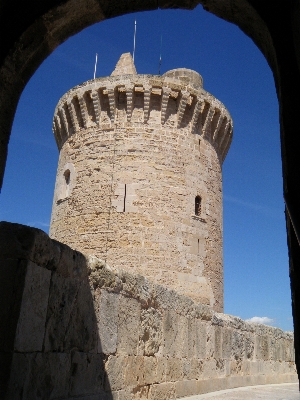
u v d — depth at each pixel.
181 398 10.21
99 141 22.02
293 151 4.29
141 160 21.28
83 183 21.83
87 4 5.63
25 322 4.98
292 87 4.45
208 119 23.34
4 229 5.13
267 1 4.76
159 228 20.42
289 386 16.59
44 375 5.34
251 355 15.96
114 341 7.54
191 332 11.38
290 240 4.24
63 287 5.97
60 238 21.88
